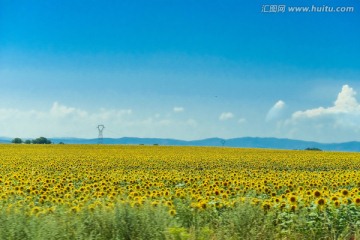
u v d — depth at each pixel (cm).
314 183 2055
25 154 5244
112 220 981
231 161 4141
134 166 3591
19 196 1589
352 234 1096
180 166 3641
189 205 1309
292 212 1208
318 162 4197
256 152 6469
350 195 1439
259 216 1110
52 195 1708
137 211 1034
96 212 1009
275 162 4109
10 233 909
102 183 2009
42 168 3209
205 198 1459
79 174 2561
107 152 5950
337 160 4453
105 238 954
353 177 2330
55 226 920
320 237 1077
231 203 1277
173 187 2027
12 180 2255
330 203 1234
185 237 907
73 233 930
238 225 1051
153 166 3606
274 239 1032
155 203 1251
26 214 1074
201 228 1080
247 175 2623
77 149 6856
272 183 1958
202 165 3709
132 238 952
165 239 928
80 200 1502
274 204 1259
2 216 973
